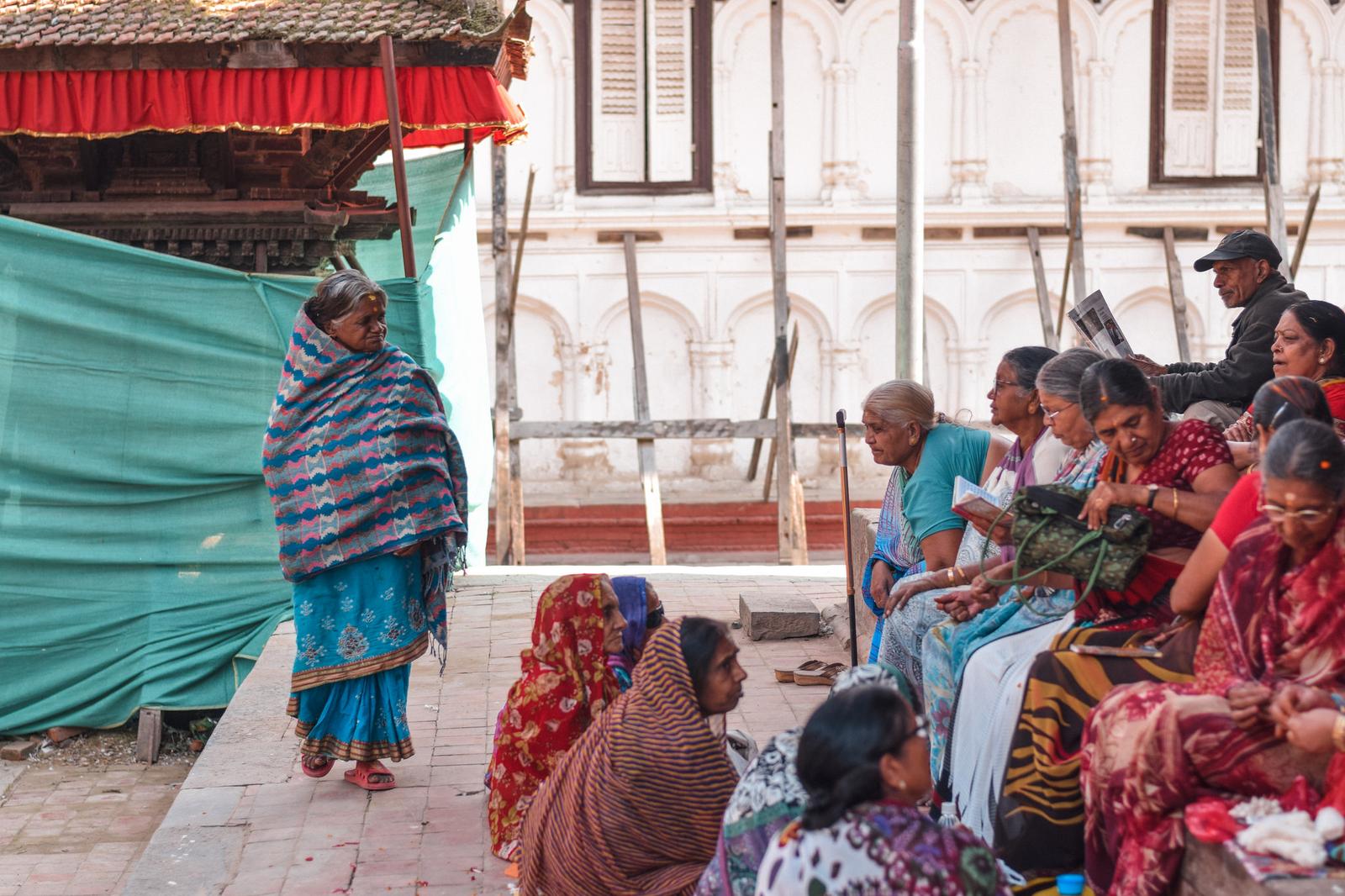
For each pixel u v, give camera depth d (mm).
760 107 14273
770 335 14531
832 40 14234
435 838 4637
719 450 14617
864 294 14461
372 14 8148
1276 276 6047
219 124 8008
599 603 4336
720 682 3506
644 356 13508
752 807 3072
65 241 7348
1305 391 3611
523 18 8016
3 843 6414
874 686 2637
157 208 8555
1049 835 3475
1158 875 3027
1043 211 14305
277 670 6754
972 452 5027
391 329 7957
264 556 7785
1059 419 4207
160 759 7637
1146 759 3031
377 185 10852
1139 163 14531
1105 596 3826
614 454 14523
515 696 4422
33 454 7414
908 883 2496
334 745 5070
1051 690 3531
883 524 5375
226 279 7559
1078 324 6285
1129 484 3742
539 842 3713
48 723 7727
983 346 14523
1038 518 3746
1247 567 3096
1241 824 2879
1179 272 14094
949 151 14438
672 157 14281
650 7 14086
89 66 7969
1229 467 3676
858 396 14633
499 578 8891
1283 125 14578
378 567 5070
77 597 7594
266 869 4398
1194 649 3463
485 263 14180
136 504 7602
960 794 4035
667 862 3533
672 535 13828
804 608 7141
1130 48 14422
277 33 7902
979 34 14312
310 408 5102
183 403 7582
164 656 7676
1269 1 14414
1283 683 2959
